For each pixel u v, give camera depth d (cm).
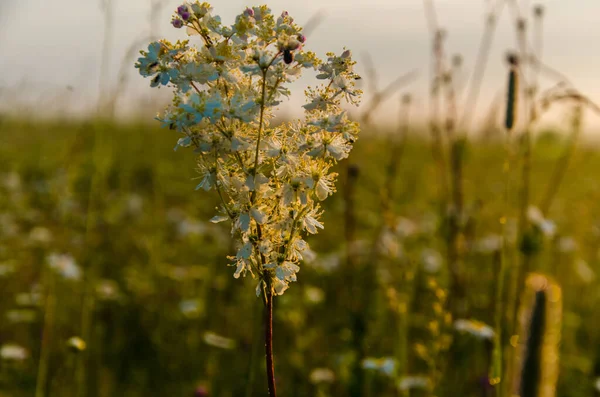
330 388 422
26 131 1066
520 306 297
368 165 596
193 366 464
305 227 191
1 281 566
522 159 369
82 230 659
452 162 477
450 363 400
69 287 532
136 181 894
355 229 596
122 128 994
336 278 511
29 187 881
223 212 189
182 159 952
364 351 400
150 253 600
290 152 188
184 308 477
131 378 462
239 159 187
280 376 434
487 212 604
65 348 454
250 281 491
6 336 500
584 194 775
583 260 650
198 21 182
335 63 189
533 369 179
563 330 505
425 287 470
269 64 178
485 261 510
